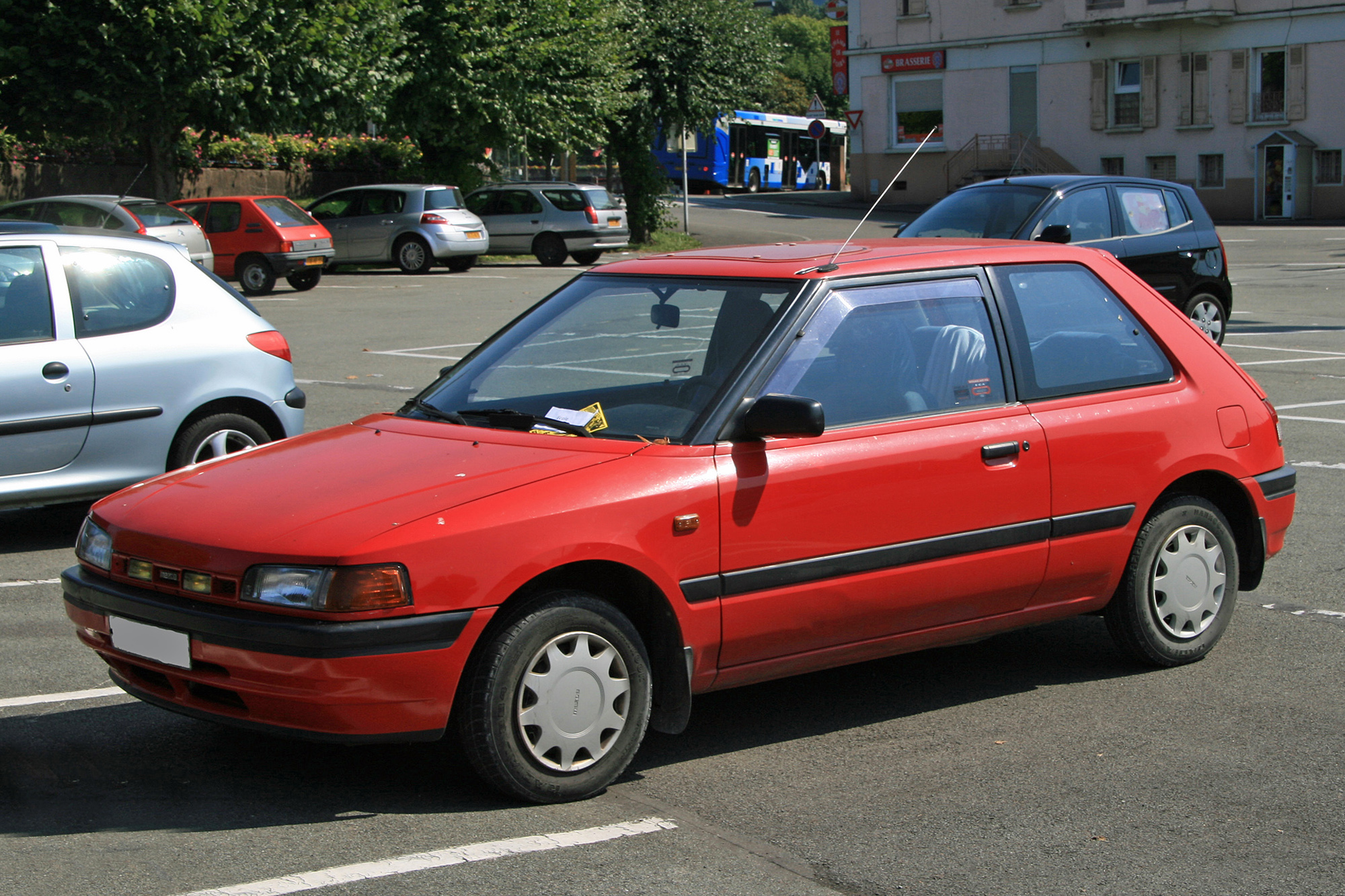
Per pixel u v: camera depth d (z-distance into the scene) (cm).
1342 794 411
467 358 501
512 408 457
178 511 409
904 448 449
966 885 350
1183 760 439
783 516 425
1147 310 529
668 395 439
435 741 425
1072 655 557
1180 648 530
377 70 2661
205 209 2306
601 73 3259
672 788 416
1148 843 376
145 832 380
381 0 2605
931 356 469
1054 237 1178
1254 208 4431
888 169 5281
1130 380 514
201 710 391
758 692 514
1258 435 541
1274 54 4353
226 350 753
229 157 3400
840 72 5350
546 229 2980
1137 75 4647
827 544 434
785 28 11550
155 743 454
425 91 2998
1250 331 1655
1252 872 358
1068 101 4791
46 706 491
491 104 3042
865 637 454
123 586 405
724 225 4409
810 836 379
